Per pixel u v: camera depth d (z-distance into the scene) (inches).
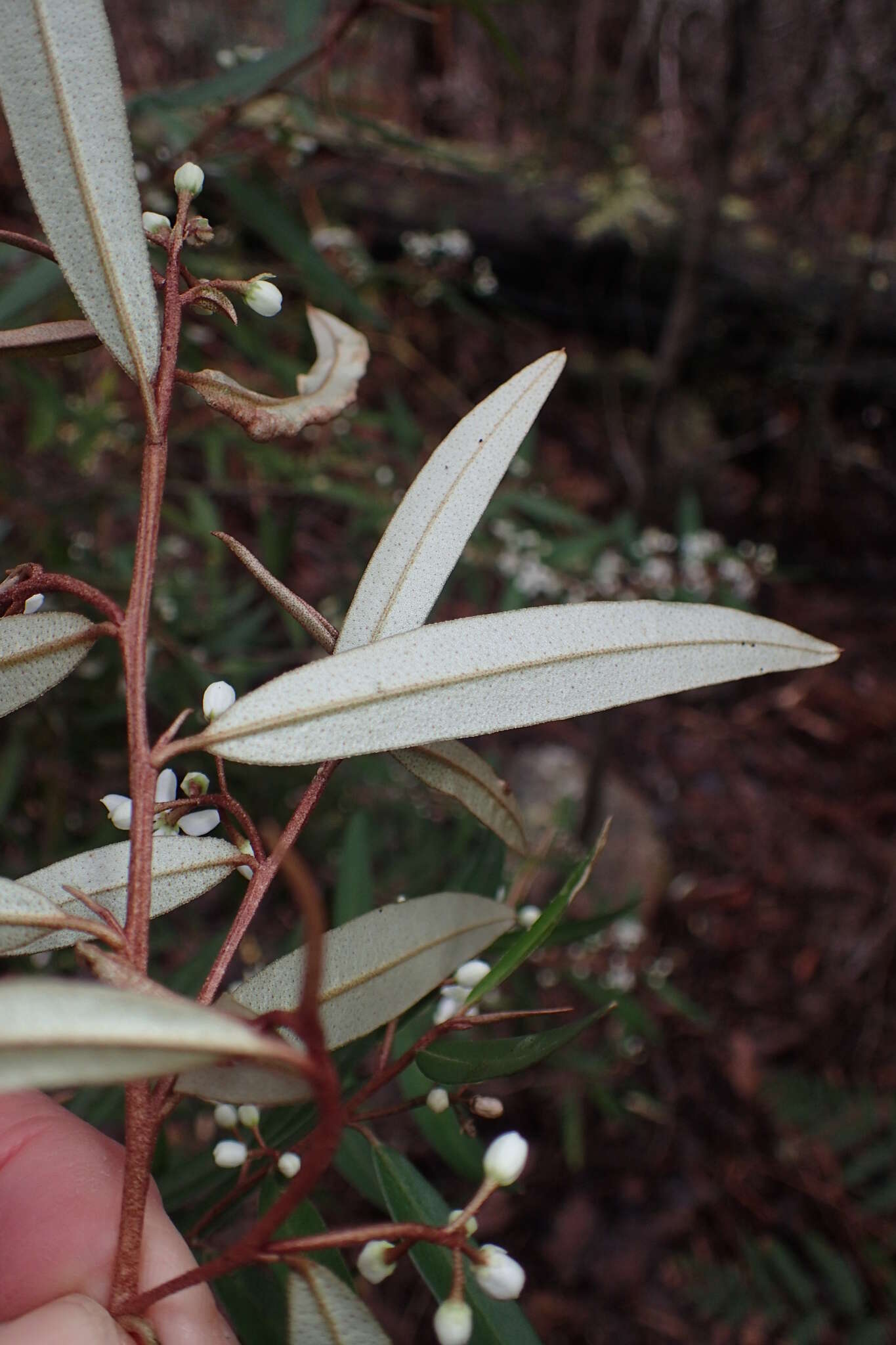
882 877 28.5
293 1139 7.3
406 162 32.9
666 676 6.5
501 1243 21.5
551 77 37.9
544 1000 22.1
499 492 22.1
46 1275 7.2
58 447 20.0
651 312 36.4
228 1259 5.6
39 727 15.3
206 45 33.6
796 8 28.4
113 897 6.6
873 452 36.2
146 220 6.8
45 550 16.1
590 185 34.3
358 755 6.2
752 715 32.0
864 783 30.7
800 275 34.5
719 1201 22.6
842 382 35.5
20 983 4.9
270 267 21.6
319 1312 5.7
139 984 5.5
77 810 17.6
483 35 39.2
